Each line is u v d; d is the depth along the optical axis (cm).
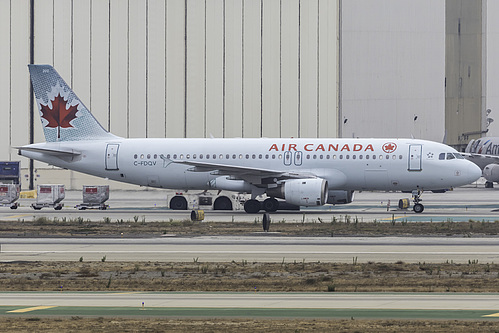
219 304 9862
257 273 12475
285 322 8700
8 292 10800
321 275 12250
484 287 11169
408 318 8956
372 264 13312
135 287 11269
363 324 8575
